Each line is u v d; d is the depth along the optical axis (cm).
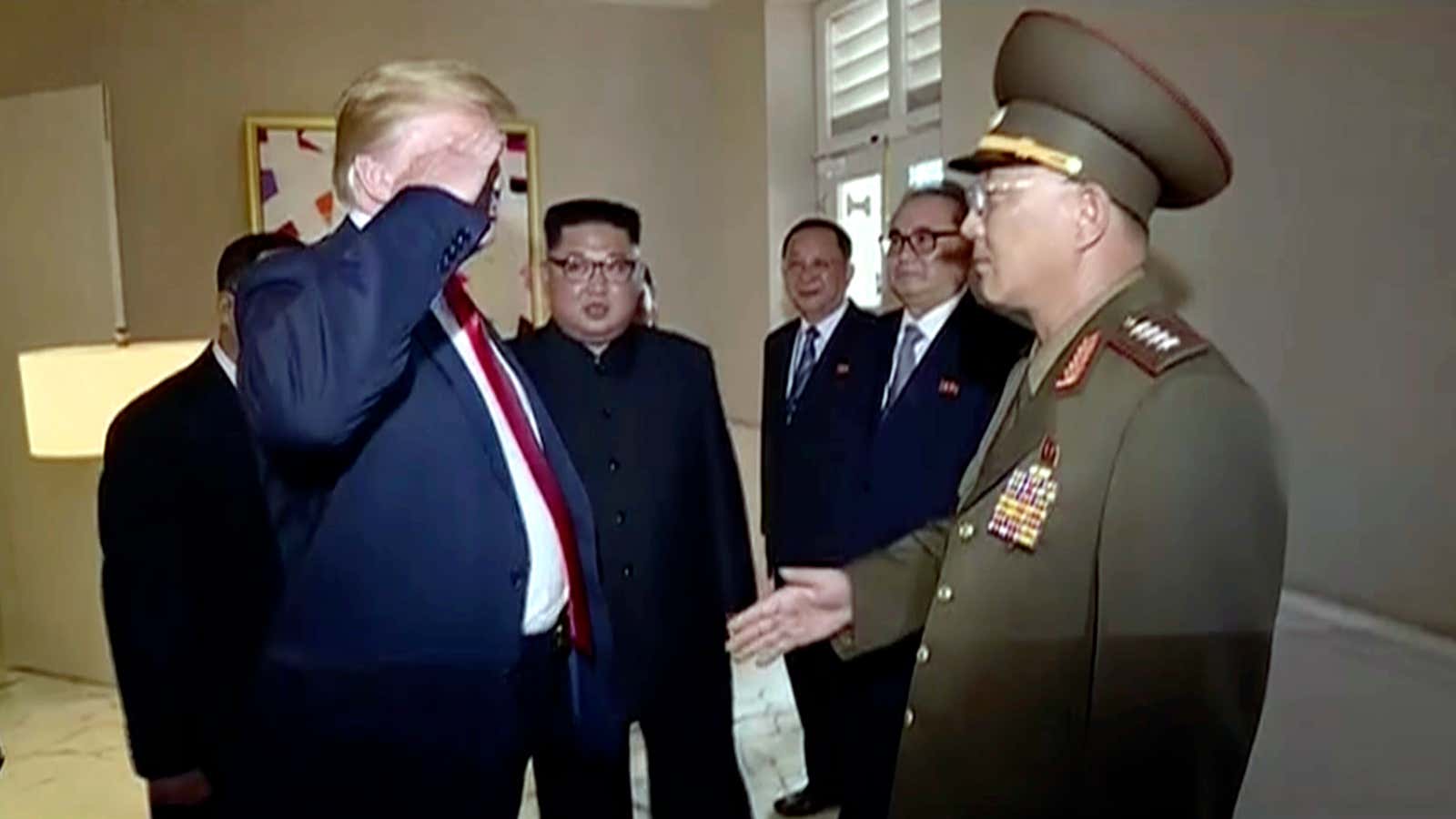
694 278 459
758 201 422
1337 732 159
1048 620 114
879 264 369
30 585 379
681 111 454
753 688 358
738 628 153
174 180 402
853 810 213
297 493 108
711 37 455
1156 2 200
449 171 105
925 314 212
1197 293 191
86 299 364
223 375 161
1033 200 119
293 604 109
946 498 199
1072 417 115
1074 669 113
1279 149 174
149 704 156
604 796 175
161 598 155
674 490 200
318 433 98
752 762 302
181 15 399
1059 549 113
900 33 355
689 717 204
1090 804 112
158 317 402
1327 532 165
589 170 445
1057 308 122
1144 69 116
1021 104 123
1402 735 148
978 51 267
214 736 154
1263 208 177
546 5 438
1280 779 169
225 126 405
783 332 296
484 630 113
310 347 97
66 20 389
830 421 238
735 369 449
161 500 155
